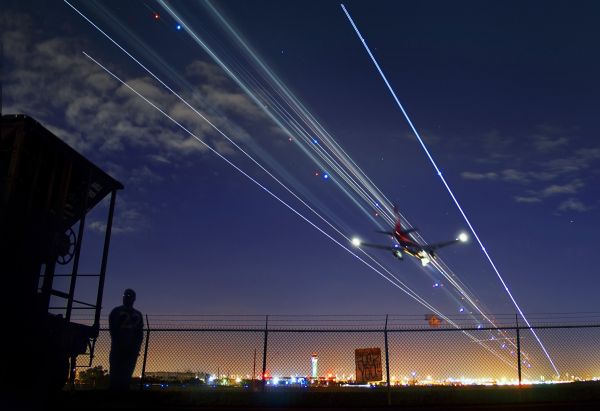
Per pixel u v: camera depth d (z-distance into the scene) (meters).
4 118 15.12
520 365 15.80
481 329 16.06
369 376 15.30
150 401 13.96
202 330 16.80
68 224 18.78
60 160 16.94
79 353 16.77
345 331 16.38
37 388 14.73
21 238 14.97
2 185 14.48
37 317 15.27
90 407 13.04
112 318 14.33
